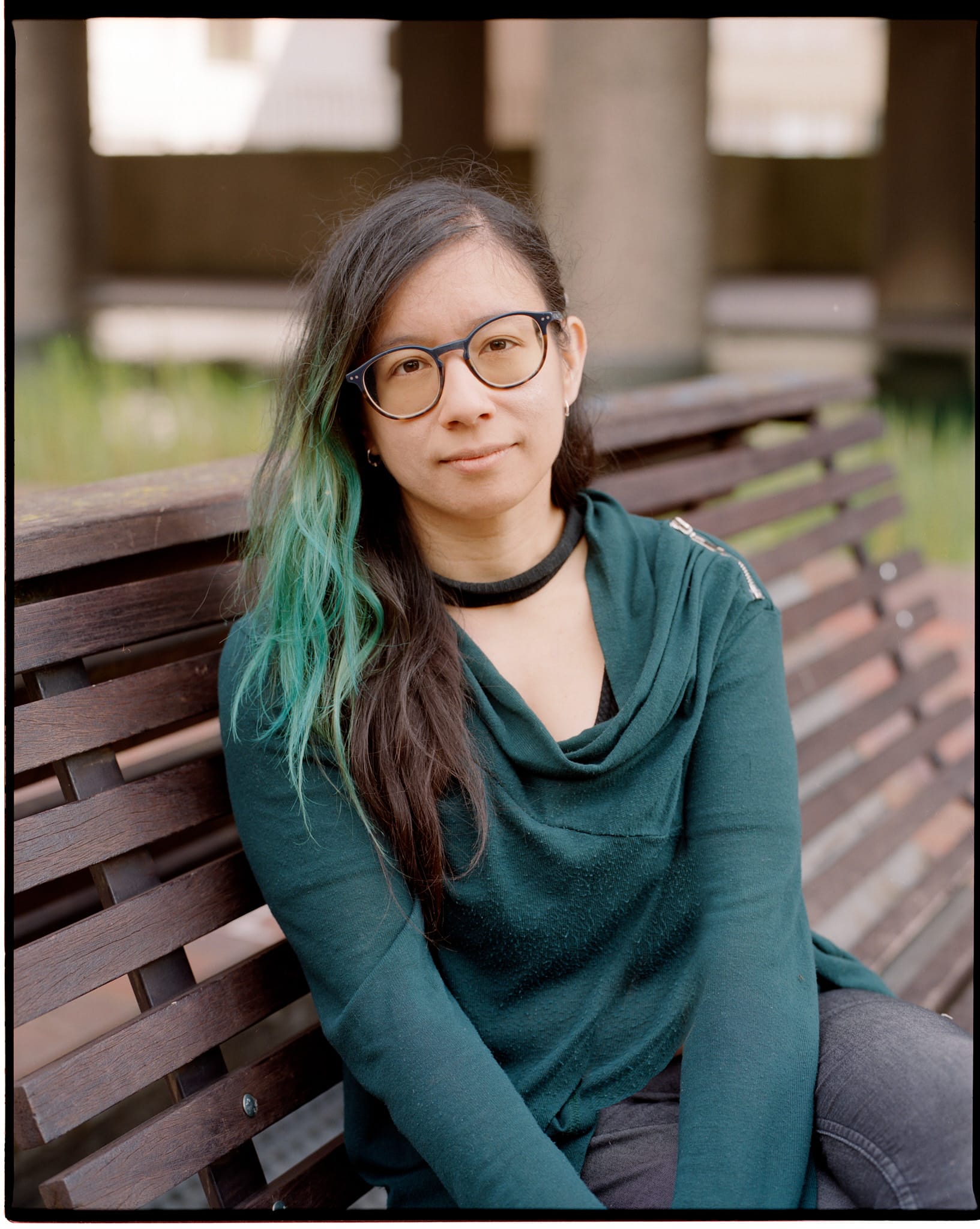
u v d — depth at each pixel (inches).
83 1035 88.5
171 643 70.5
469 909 56.7
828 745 107.3
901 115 613.6
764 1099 52.1
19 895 63.7
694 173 360.2
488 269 55.9
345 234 58.3
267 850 56.6
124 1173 52.6
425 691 56.5
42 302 475.2
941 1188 50.6
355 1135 59.7
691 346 366.6
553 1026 57.7
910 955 101.8
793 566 112.7
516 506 59.8
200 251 831.7
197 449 259.9
